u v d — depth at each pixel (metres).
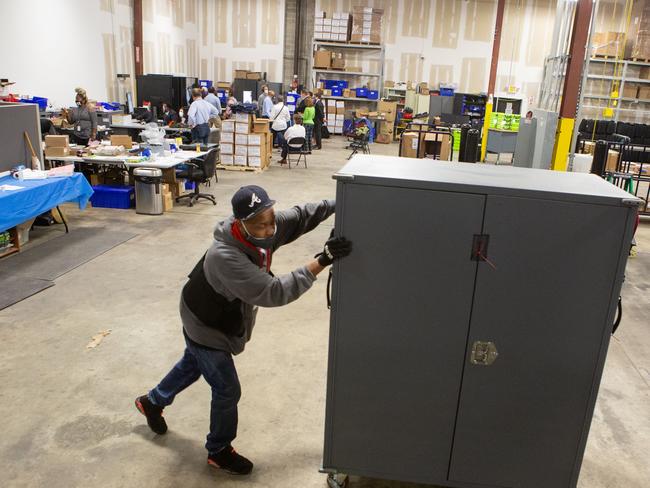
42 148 6.01
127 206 7.07
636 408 3.13
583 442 2.07
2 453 2.50
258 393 3.07
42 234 5.82
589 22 7.00
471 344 2.01
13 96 8.13
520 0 15.73
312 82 17.16
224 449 2.39
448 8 16.08
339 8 16.69
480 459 2.16
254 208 1.89
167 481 2.37
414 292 1.98
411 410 2.13
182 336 3.68
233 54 17.22
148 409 2.60
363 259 1.97
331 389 2.15
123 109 11.23
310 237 6.29
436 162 2.41
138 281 4.63
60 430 2.68
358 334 2.06
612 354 3.77
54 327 3.74
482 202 1.86
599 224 1.83
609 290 1.89
